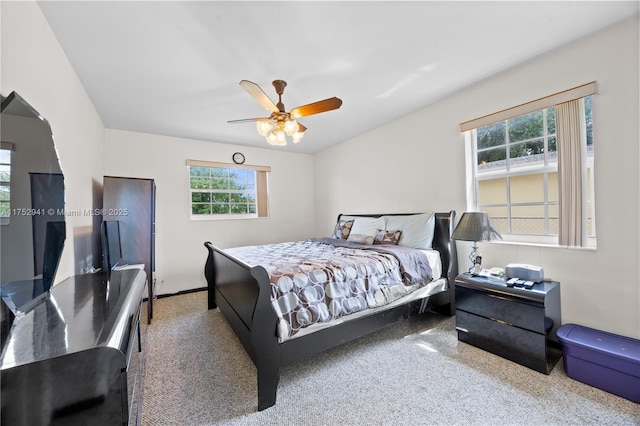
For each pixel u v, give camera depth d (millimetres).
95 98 2578
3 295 916
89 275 1719
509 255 2432
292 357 1656
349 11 1572
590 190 2002
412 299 2379
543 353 1756
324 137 4215
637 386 1451
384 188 3715
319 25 1682
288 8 1529
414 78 2420
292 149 4879
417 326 2602
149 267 2992
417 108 3131
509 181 2506
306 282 1797
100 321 906
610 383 1539
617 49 1788
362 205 4117
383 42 1881
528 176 2377
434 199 3064
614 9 1637
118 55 1920
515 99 2311
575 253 2016
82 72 2117
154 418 1457
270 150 4812
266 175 4785
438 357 2012
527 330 1831
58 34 1672
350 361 1991
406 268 2330
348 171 4367
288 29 1707
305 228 5180
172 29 1672
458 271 2854
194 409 1527
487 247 2600
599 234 1895
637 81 1720
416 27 1740
